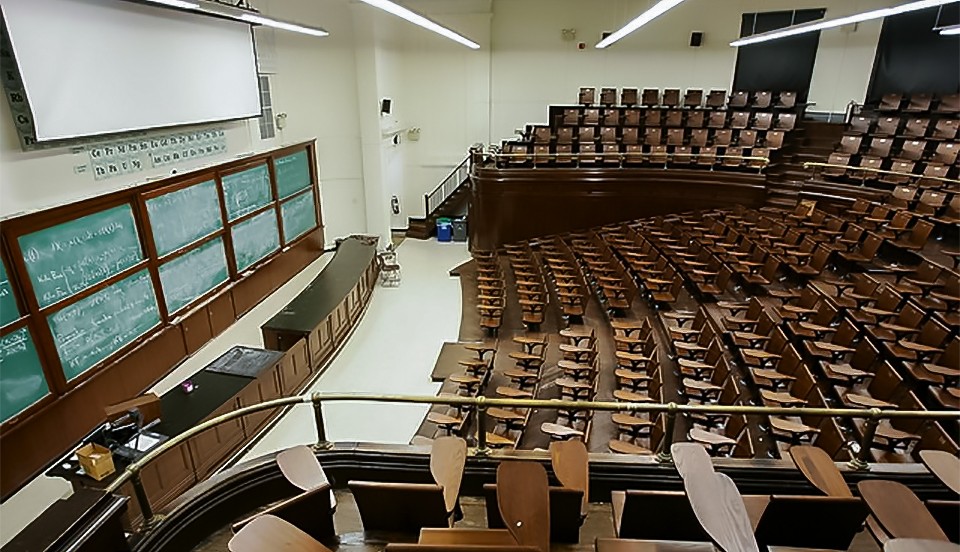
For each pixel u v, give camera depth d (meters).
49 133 5.61
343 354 8.53
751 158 11.09
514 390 6.02
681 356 6.50
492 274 10.36
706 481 2.68
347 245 11.50
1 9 5.04
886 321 6.20
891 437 4.24
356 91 12.30
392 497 2.86
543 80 14.27
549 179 11.98
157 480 5.03
